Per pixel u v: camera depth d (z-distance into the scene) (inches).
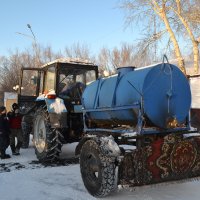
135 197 200.2
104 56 1167.0
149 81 194.2
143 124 196.1
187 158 196.1
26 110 400.5
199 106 385.7
